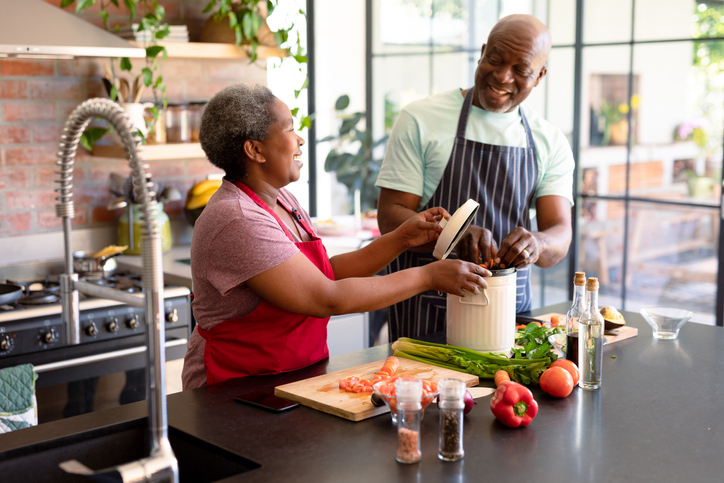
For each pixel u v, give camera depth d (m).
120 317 2.62
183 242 3.54
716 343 1.92
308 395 1.45
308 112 4.34
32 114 3.02
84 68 3.12
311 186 4.44
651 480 1.11
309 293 1.52
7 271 2.96
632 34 3.46
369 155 4.20
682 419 1.37
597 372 1.53
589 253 3.80
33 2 2.66
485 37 3.95
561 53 3.75
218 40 3.30
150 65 3.31
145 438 1.39
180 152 3.14
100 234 3.23
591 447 1.23
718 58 3.19
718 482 1.10
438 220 1.88
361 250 1.88
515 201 2.25
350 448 1.23
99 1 3.15
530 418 1.32
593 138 3.68
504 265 1.87
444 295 2.14
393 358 1.61
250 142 1.58
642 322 2.16
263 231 1.50
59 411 2.51
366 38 4.39
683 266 3.46
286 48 3.47
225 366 1.65
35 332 2.44
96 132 3.06
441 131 2.21
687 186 3.39
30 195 3.05
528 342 1.65
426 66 4.20
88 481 1.32
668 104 3.38
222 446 1.24
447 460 1.18
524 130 2.27
